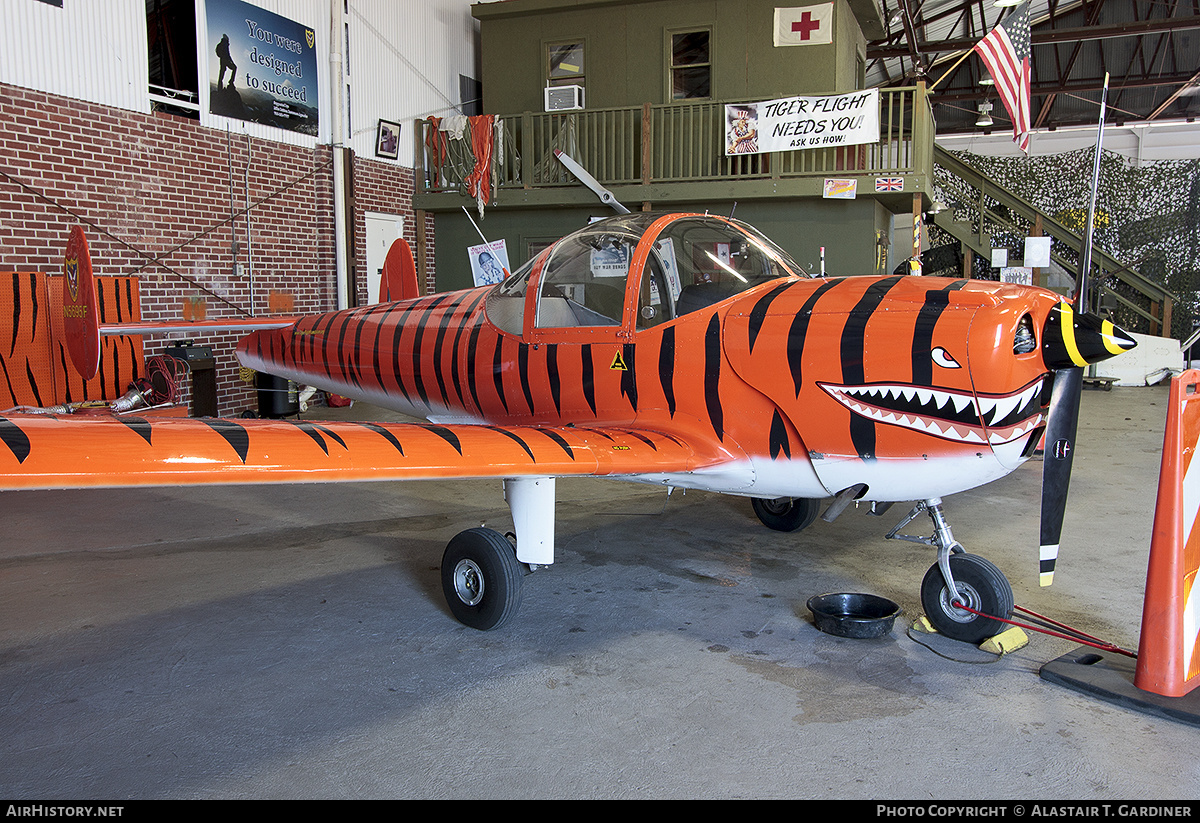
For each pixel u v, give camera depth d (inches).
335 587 139.3
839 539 167.5
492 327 150.3
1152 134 622.8
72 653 112.0
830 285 115.5
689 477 124.6
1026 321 98.2
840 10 359.6
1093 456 251.6
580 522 181.2
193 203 286.7
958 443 101.1
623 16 385.7
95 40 251.3
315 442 91.9
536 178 388.2
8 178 230.7
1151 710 94.5
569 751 86.9
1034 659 110.3
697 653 112.3
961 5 546.9
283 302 326.6
